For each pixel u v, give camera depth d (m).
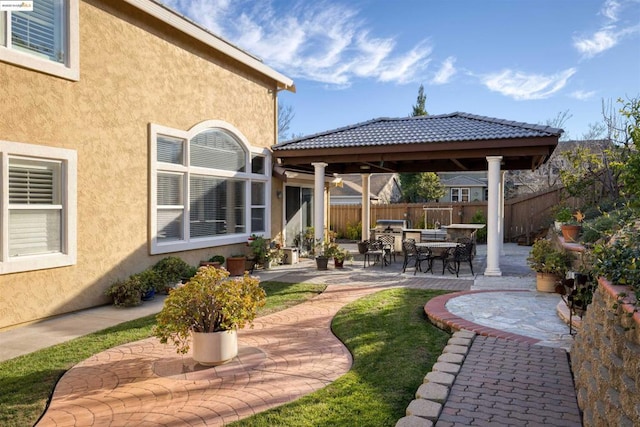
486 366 4.88
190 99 10.66
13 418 3.89
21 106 6.88
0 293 6.68
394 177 37.53
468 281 10.69
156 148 9.61
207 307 5.16
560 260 8.74
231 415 3.89
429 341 5.95
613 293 3.59
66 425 3.75
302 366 5.11
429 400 3.95
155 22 9.57
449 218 22.59
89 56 8.03
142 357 5.48
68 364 5.24
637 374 2.73
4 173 6.66
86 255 8.06
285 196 15.22
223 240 11.85
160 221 9.98
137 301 8.37
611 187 16.23
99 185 8.31
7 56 6.59
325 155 12.87
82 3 7.89
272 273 12.12
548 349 5.42
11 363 5.28
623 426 2.66
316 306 8.14
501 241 16.05
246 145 12.74
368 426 3.63
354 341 5.95
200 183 11.21
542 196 20.25
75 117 7.78
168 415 3.91
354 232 23.03
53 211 7.52
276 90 14.32
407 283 10.48
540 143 10.44
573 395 4.17
